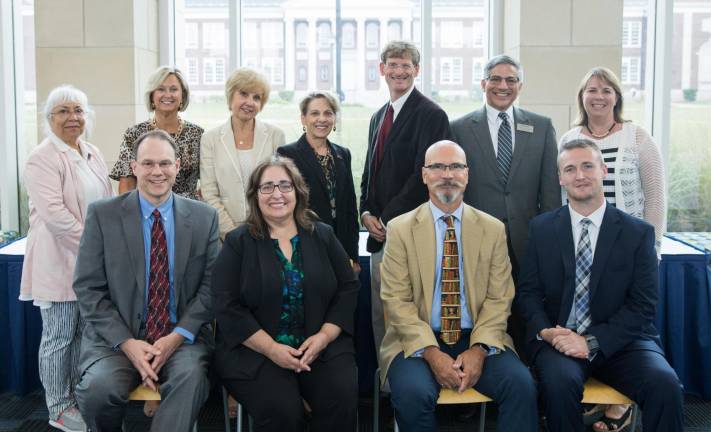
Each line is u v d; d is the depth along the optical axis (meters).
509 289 2.69
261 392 2.39
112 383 2.39
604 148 2.95
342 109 4.31
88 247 2.60
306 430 2.93
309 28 4.25
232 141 3.09
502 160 2.99
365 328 3.37
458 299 2.66
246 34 4.28
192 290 2.69
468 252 2.65
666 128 4.16
